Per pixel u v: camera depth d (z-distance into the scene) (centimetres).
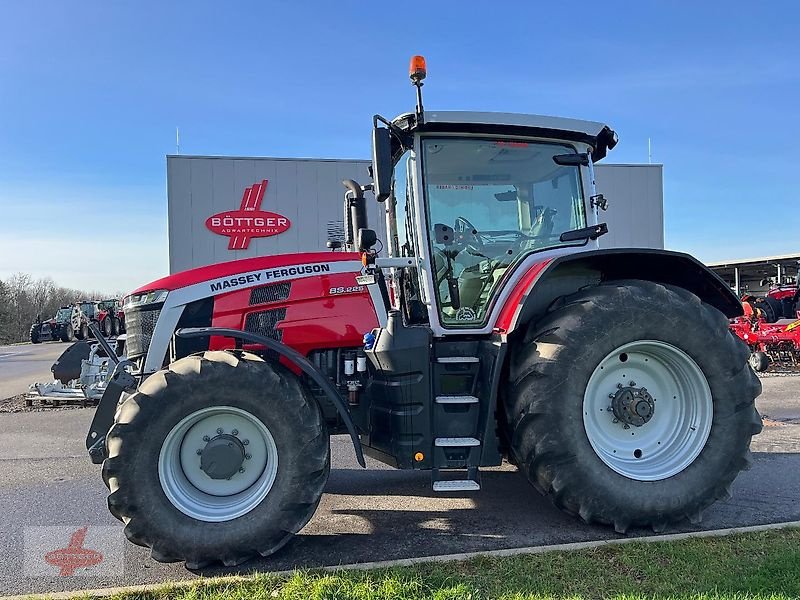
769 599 254
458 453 337
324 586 273
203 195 1527
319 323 386
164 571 309
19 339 4572
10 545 349
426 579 279
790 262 1847
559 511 383
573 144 397
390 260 368
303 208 1571
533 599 259
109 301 2145
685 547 310
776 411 710
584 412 330
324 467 320
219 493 320
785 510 372
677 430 352
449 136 379
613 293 335
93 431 361
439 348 359
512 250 388
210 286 379
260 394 312
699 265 359
